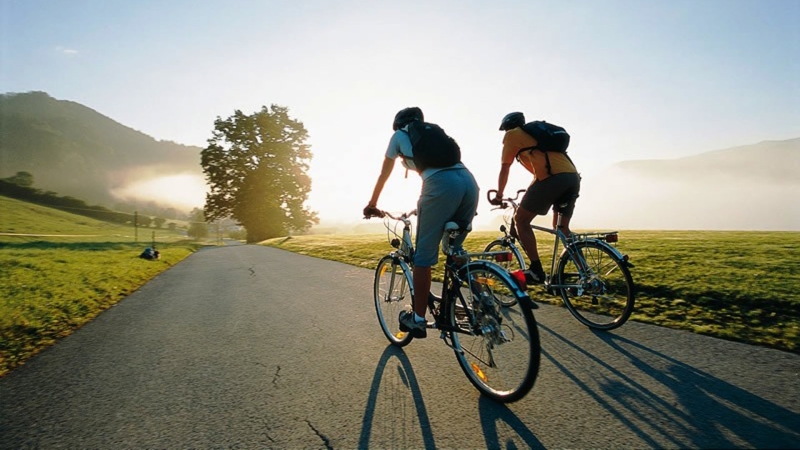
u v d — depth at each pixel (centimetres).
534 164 373
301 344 367
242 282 789
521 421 218
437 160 272
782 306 360
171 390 280
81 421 241
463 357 275
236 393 270
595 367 280
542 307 442
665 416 214
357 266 957
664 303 412
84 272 888
